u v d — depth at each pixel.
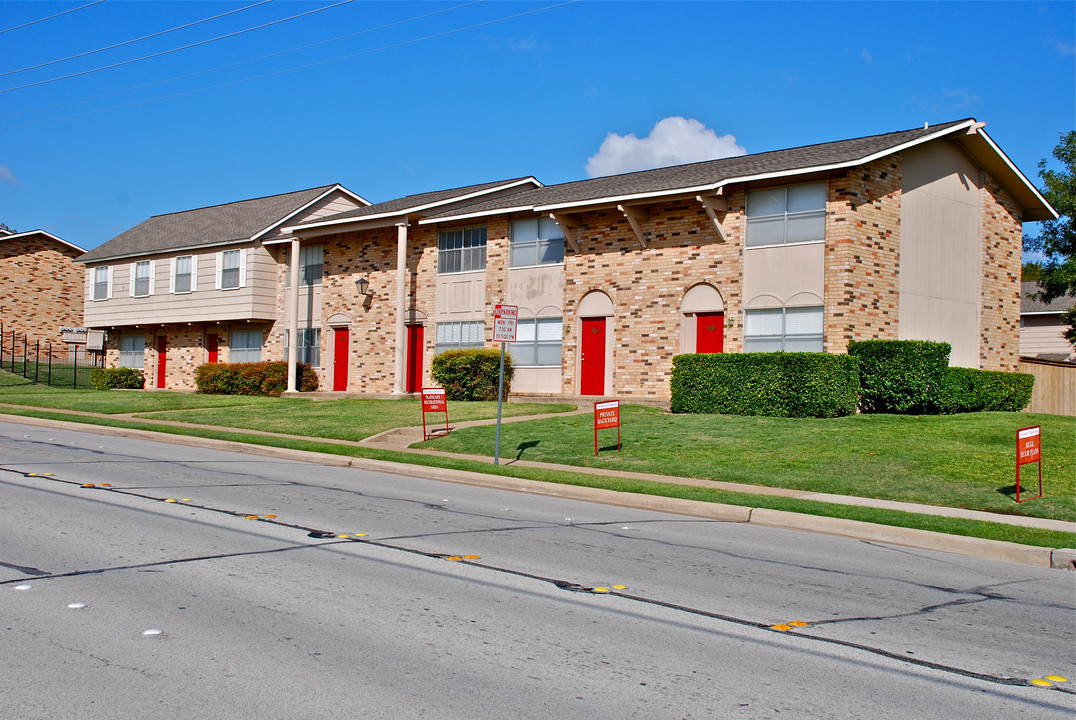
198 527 9.16
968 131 22.69
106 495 10.97
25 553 7.71
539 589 7.17
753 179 21.30
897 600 7.35
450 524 10.08
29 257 46.41
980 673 5.50
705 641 5.95
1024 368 26.16
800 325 21.23
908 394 19.78
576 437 17.98
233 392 31.98
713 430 17.94
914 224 22.39
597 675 5.17
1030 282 47.00
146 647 5.37
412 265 29.77
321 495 11.90
